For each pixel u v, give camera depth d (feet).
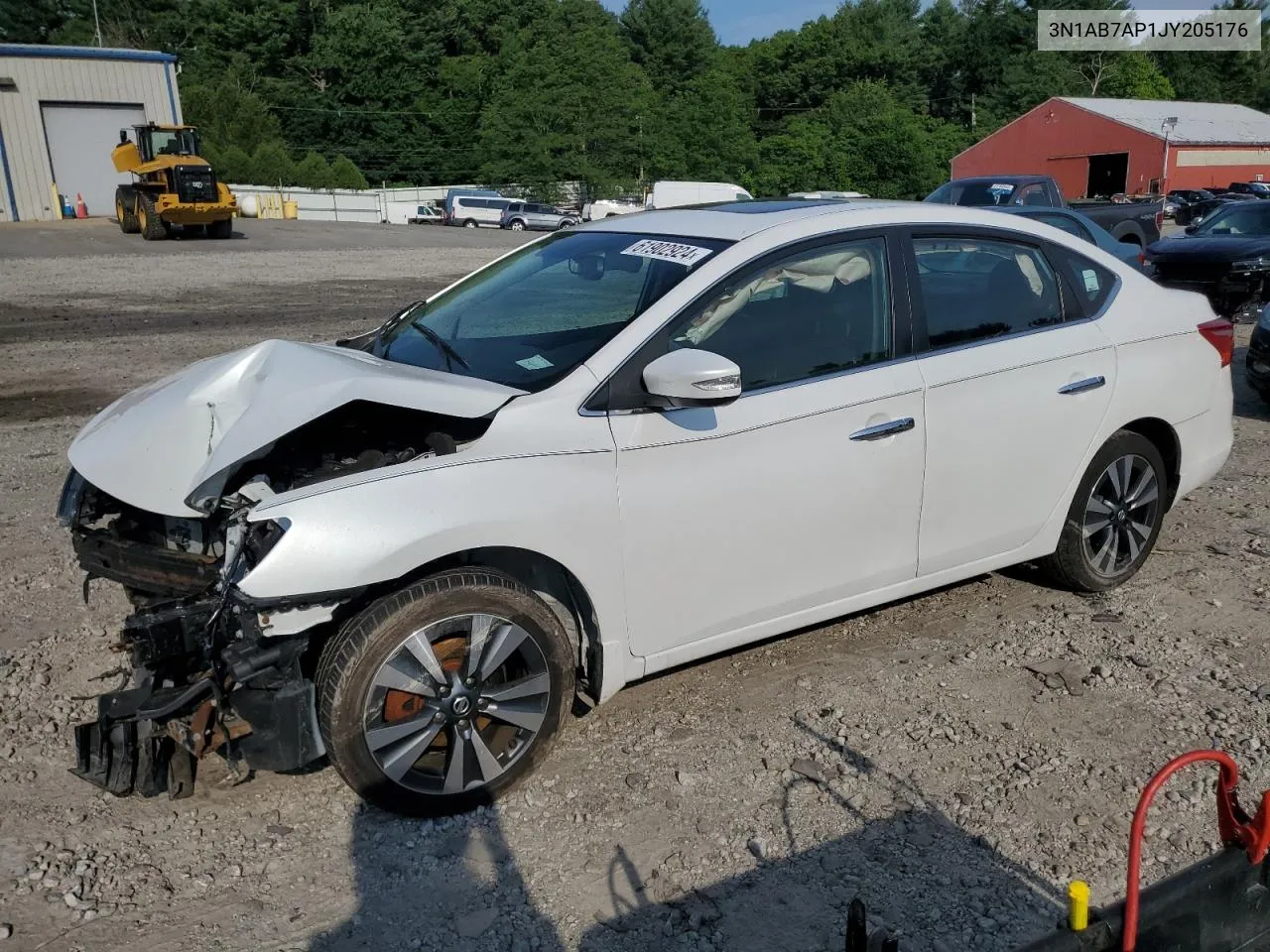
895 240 13.61
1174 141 177.17
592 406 11.36
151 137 104.12
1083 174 191.52
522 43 272.92
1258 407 29.84
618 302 12.46
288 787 11.50
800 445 12.39
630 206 188.24
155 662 10.32
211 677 10.12
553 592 12.01
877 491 13.09
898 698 13.34
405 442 11.80
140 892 9.86
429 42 270.67
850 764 11.93
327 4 266.77
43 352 39.55
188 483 10.96
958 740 12.39
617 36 316.19
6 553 18.19
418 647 10.44
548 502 10.88
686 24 315.99
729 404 11.73
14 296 58.59
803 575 12.85
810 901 9.75
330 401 10.66
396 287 65.87
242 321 48.67
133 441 11.62
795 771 11.78
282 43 260.83
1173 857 10.36
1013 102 296.10
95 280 67.97
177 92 134.92
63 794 11.32
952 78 333.42
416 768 10.94
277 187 181.47
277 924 9.48
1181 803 11.18
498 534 10.65
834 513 12.82
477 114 256.73
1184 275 43.80
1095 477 15.47
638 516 11.48
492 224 174.50
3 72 123.13
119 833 10.70
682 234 13.46
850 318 13.08
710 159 234.79
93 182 132.26
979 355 13.93
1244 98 336.49
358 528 10.01
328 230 134.51
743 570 12.35
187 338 43.14
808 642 14.94
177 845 10.53
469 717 10.87
